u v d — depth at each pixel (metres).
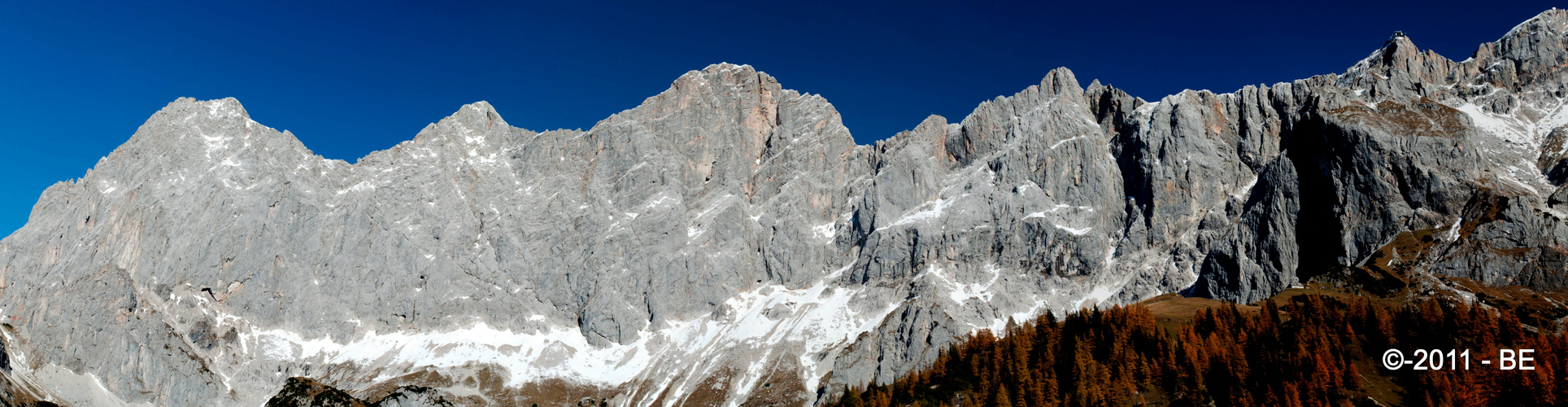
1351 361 199.62
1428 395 183.12
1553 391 177.25
